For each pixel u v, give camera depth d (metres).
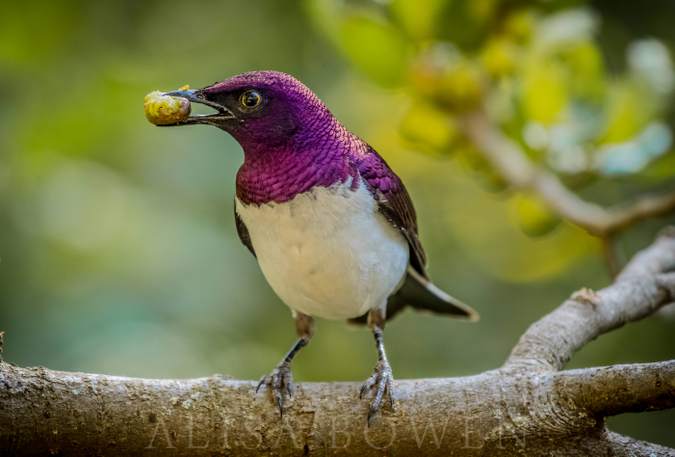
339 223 7.61
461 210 13.77
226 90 7.61
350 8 10.55
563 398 6.27
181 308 12.74
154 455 6.44
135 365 11.87
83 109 13.39
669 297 8.16
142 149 13.98
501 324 13.20
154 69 13.66
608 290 7.96
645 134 10.05
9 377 6.25
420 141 10.91
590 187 13.05
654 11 12.88
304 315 8.49
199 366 12.04
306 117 7.60
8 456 6.22
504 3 10.62
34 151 13.26
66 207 13.23
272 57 13.66
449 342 13.16
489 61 10.56
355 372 12.98
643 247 12.72
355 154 7.84
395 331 13.21
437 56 10.49
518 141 10.28
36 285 12.52
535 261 12.62
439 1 10.41
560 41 10.43
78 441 6.31
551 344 7.11
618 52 12.86
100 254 12.93
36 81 13.46
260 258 8.01
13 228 12.76
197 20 13.70
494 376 6.63
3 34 12.84
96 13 13.27
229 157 13.95
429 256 13.69
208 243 13.29
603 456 6.24
